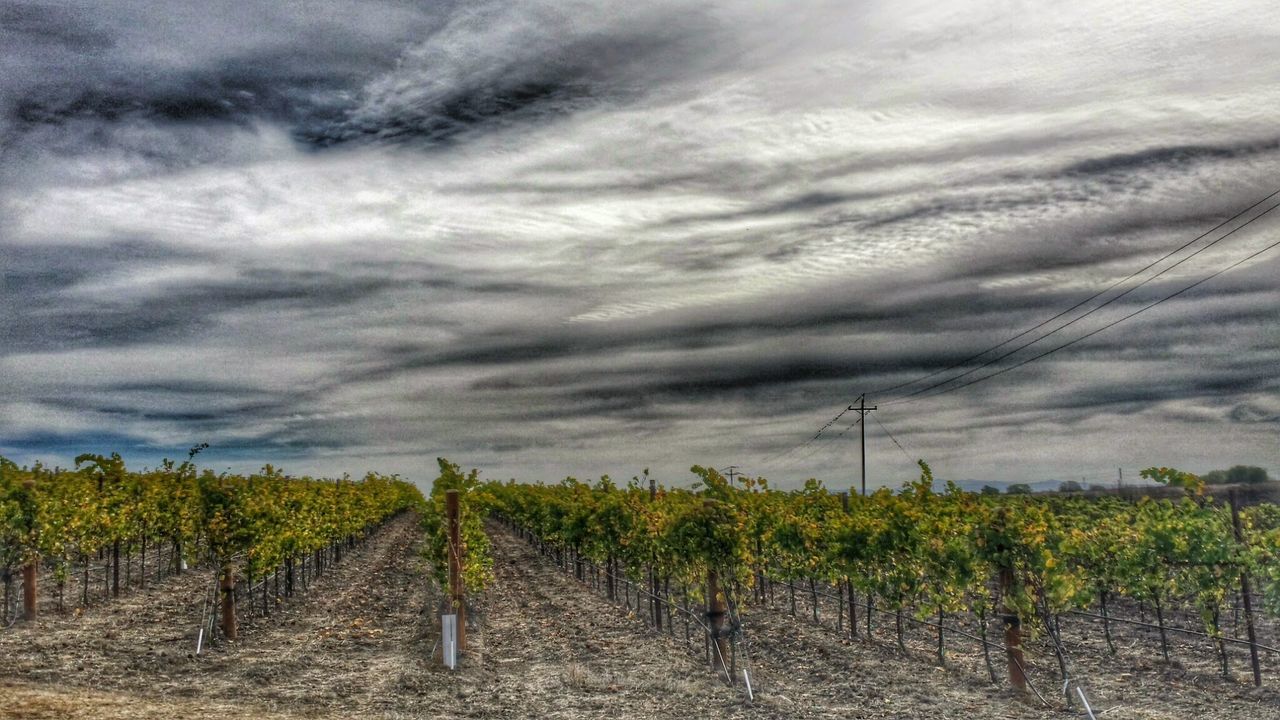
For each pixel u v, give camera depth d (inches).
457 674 595.5
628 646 715.4
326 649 689.0
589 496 1146.7
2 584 901.8
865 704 505.7
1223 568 569.9
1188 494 641.0
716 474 656.4
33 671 554.9
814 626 800.9
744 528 630.5
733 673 588.7
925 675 583.2
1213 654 645.3
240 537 722.8
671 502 830.5
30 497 749.9
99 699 490.9
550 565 1421.0
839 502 997.2
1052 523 579.2
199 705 493.4
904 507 692.7
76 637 679.1
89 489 919.7
